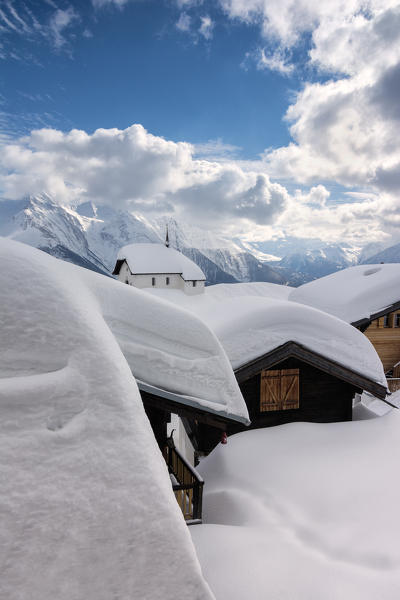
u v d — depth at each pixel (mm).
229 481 6859
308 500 5824
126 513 1889
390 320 17547
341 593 3768
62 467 1923
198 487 5516
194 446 8734
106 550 1814
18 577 1669
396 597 3725
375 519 5219
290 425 8719
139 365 4332
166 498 1976
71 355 2260
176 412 4684
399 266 15641
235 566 4195
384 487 6004
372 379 8891
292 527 5227
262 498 6039
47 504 1813
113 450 2031
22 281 2436
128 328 4406
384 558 4363
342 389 9477
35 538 1742
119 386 2242
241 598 3721
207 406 4383
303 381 9188
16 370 2158
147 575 1824
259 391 8844
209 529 5188
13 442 1916
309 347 8555
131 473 1986
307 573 4086
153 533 1883
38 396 2061
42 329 2297
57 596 1692
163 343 4520
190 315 4812
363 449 7453
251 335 8391
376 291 14945
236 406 4539
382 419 8930
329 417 9414
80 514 1837
